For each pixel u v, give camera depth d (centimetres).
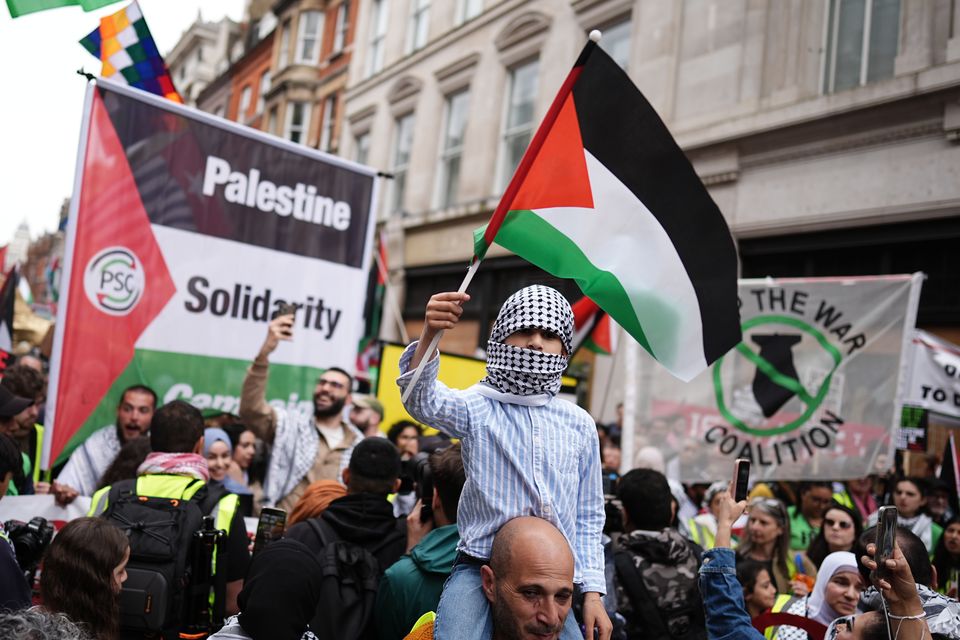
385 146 1958
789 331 639
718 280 315
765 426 631
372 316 1189
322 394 538
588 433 245
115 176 475
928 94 930
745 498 273
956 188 913
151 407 465
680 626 322
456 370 693
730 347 317
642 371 681
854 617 242
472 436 229
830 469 611
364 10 2130
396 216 1828
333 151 2230
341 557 293
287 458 521
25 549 310
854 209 1002
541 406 239
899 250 1014
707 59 1191
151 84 595
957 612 244
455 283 1670
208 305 507
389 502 325
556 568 199
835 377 622
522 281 1506
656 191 307
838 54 1062
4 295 895
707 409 650
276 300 536
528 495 225
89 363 461
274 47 2645
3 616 184
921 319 986
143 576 286
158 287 488
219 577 297
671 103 1234
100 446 457
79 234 463
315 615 281
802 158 1064
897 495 603
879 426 605
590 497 245
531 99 1564
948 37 939
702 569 263
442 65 1784
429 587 273
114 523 299
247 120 2841
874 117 983
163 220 492
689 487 793
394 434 614
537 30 1523
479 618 213
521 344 232
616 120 304
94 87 472
